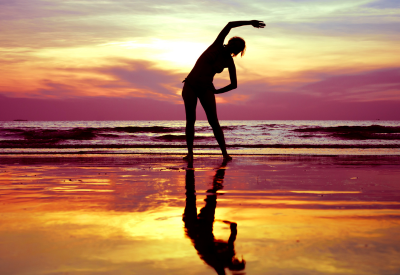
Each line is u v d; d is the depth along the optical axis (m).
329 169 4.43
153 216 1.96
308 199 2.47
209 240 1.49
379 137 15.74
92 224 1.77
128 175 3.88
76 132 18.06
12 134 17.36
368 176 3.75
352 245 1.42
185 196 2.61
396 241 1.47
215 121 5.73
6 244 1.43
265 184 3.20
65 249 1.37
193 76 5.46
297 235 1.57
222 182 3.32
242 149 8.84
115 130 22.61
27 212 2.05
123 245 1.42
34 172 4.17
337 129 22.97
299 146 9.68
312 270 1.16
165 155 7.02
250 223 1.80
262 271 1.16
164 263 1.23
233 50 5.27
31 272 1.15
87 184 3.22
